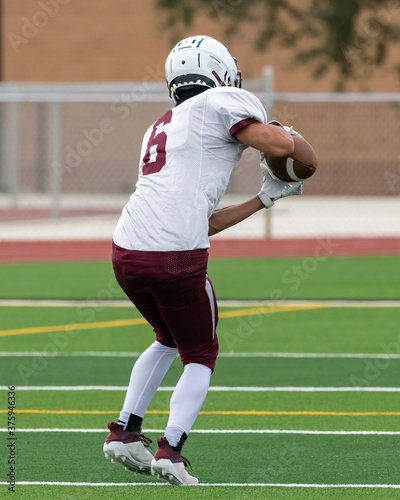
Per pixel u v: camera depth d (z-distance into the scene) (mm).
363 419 23062
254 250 63906
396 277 51875
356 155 114062
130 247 17156
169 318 17297
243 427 22281
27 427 22359
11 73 129375
